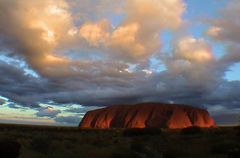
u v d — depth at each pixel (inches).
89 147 920.3
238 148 718.5
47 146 847.7
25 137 1310.3
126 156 671.1
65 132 2162.9
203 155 707.4
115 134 1887.3
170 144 957.8
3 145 624.4
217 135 1295.5
